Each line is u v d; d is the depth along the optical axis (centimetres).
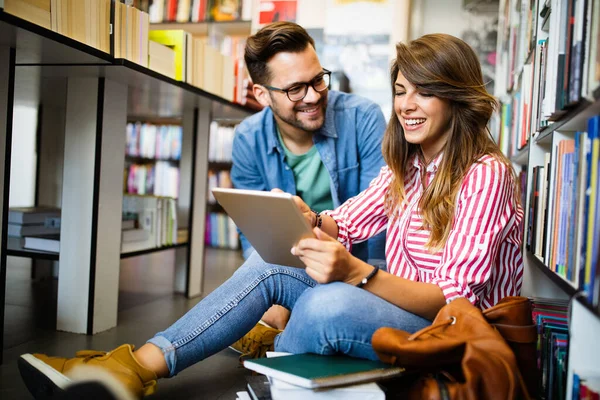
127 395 112
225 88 278
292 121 183
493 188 121
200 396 149
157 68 215
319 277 114
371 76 436
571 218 118
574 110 119
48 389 121
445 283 118
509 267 135
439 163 135
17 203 336
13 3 143
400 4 433
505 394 99
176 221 273
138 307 254
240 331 137
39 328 211
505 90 297
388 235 150
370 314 115
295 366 107
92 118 204
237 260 421
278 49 174
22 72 201
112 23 185
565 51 120
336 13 441
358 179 205
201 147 288
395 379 115
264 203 113
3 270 166
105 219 210
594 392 96
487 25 448
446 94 127
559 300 173
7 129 162
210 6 466
